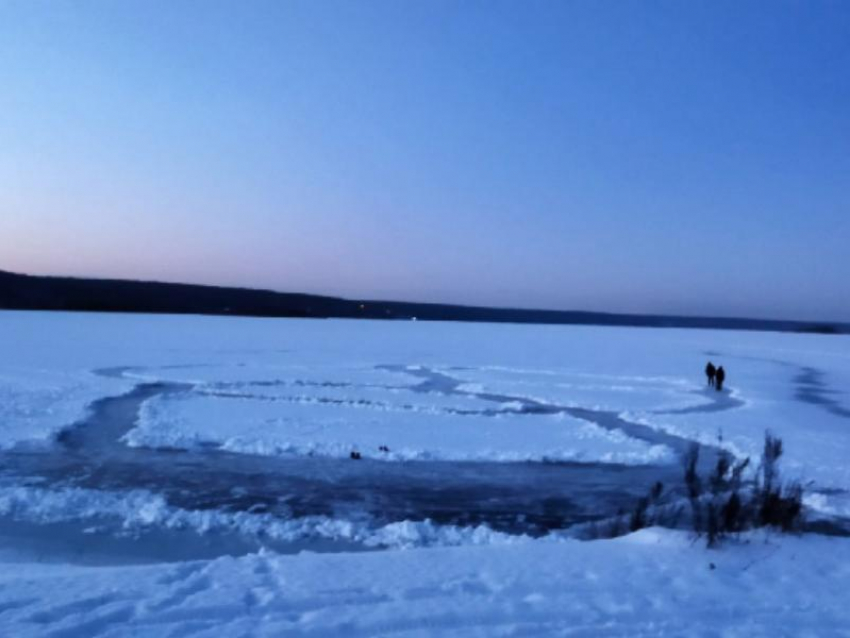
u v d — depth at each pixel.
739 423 18.33
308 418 17.86
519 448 14.69
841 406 22.19
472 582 5.66
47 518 9.35
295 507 10.16
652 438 16.44
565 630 4.79
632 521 8.61
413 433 16.14
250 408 19.30
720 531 7.25
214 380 25.55
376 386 25.09
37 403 19.08
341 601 5.20
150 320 79.88
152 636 4.54
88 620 4.75
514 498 10.89
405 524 9.26
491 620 4.92
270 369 29.89
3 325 59.91
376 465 12.97
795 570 6.18
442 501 10.66
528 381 27.91
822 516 9.71
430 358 38.44
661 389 26.02
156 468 12.34
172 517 9.45
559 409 20.67
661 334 86.06
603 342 59.62
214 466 12.59
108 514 9.57
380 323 98.81
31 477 11.58
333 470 12.49
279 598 5.23
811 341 71.75
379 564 6.17
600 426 17.91
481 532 9.07
